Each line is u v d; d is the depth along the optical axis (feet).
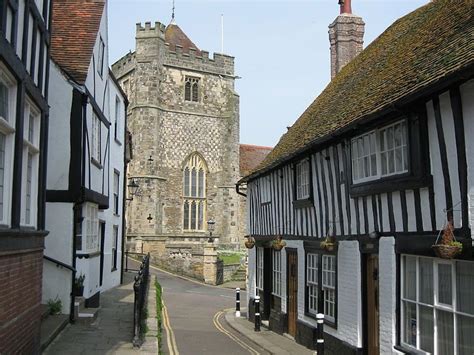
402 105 23.08
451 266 21.35
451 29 27.53
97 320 38.34
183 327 47.32
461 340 20.67
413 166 23.57
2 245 18.45
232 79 145.28
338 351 32.27
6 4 18.48
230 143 142.10
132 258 117.70
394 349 25.08
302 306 39.50
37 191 25.20
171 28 152.56
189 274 99.96
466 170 20.24
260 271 51.96
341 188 32.68
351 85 41.55
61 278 37.17
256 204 54.34
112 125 60.03
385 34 45.75
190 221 136.36
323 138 32.86
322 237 35.83
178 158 135.64
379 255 26.94
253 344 40.29
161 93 134.62
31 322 23.68
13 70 19.34
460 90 20.57
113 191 61.57
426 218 22.99
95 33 42.22
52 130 38.47
